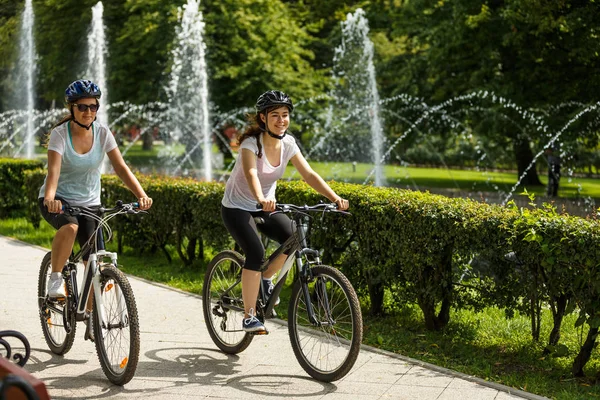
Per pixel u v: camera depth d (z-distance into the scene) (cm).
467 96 2981
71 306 625
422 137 3556
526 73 2844
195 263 1108
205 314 693
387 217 758
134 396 553
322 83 3900
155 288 942
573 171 3528
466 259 702
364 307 844
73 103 598
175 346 685
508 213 673
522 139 3106
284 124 605
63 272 634
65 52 3669
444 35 2934
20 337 532
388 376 605
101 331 589
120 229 1218
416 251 735
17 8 3791
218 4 3478
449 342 714
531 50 2767
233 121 3609
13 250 1229
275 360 647
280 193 898
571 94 2852
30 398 288
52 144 596
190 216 1080
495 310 822
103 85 3397
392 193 796
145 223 1165
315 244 853
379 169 3462
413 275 748
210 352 669
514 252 665
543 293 642
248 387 577
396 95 3453
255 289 616
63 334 646
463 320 788
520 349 686
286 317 804
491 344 709
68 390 564
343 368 576
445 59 3072
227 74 3453
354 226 802
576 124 2766
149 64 3525
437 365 640
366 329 761
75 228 597
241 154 605
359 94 3669
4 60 3866
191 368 622
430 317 752
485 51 2906
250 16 3478
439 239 716
